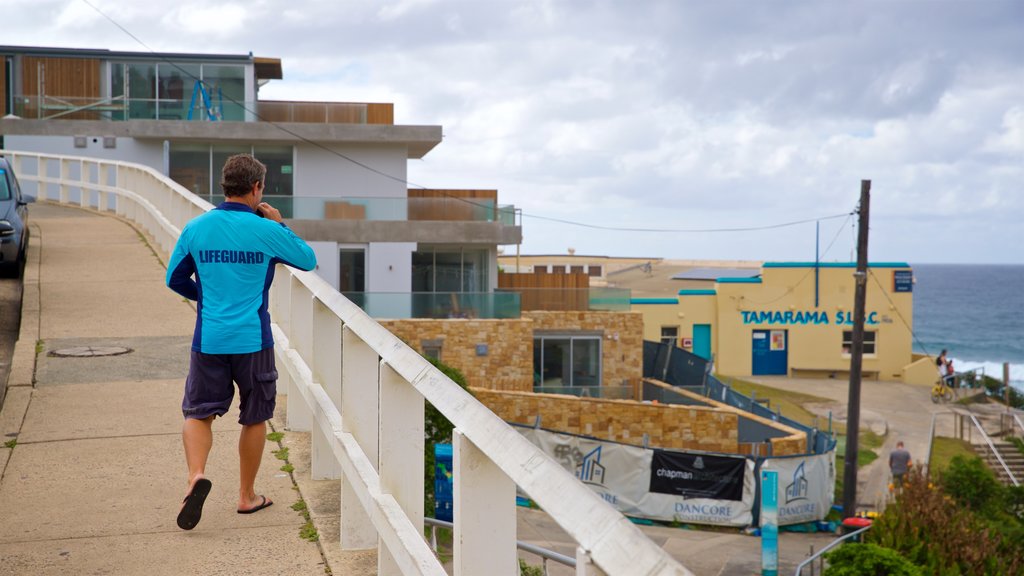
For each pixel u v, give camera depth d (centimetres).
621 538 181
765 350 4800
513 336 2819
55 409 757
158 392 811
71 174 3416
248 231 493
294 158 3438
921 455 3048
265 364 507
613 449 2112
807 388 4419
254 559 482
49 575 462
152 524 529
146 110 3406
